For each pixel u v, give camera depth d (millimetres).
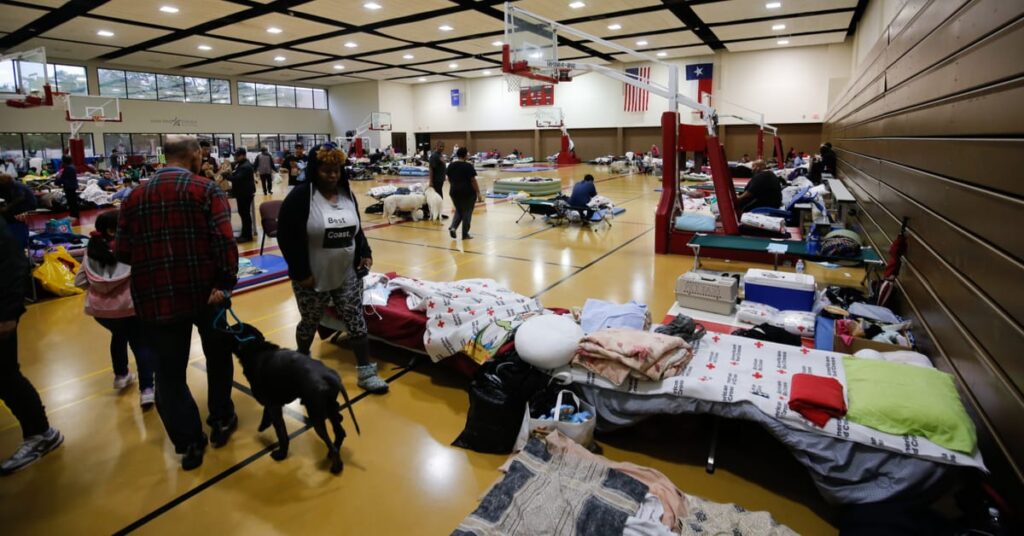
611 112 23422
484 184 15945
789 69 19016
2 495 2217
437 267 5895
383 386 3049
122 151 20359
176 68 21297
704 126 6598
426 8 12578
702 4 12508
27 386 2406
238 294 5016
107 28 13875
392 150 25625
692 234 6199
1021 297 1752
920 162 3301
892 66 4625
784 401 2158
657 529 1827
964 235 2385
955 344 2441
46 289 4953
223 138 23547
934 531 1755
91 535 1995
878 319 3381
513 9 6438
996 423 1928
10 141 18031
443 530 1998
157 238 2230
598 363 2500
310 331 3043
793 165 15555
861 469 1963
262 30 14539
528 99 24781
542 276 5453
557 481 2088
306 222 2736
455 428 2693
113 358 3102
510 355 2686
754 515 1938
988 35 2195
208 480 2311
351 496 2195
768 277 4039
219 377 2570
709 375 2434
